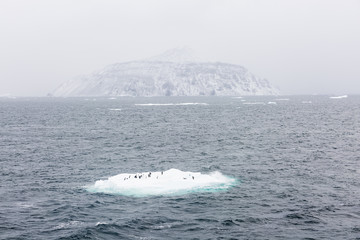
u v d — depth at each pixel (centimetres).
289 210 3231
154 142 7481
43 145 7081
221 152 6238
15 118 13700
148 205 3375
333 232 2755
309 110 17488
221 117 13762
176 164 5281
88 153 6209
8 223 2952
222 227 2859
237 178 4384
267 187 3972
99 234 2720
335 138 7812
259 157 5731
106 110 19138
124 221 2975
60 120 12862
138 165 5238
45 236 2700
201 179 4166
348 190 3850
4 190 3925
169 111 17900
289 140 7556
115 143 7362
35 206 3381
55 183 4225
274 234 2725
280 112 16175
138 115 15262
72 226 2891
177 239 2644
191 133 8956
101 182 4106
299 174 4572
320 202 3450
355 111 16562
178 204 3397
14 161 5509
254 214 3141
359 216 3084
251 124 10981
